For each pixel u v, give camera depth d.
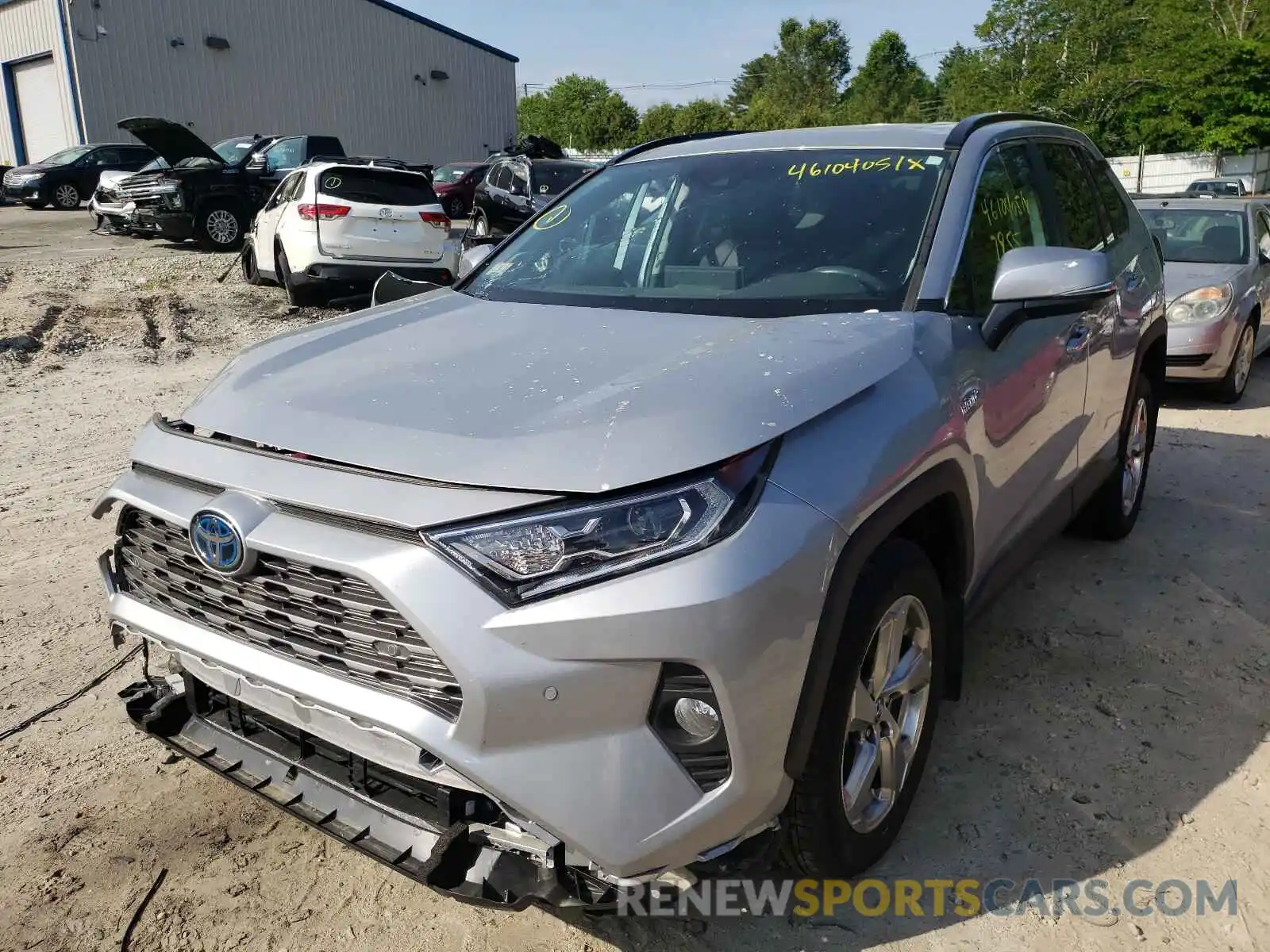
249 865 2.66
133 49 27.58
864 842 2.47
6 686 3.54
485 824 2.09
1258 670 3.63
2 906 2.49
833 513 2.10
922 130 3.46
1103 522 4.71
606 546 1.92
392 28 34.06
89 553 4.76
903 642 2.59
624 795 1.94
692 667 1.94
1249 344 8.12
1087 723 3.29
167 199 16.20
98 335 10.04
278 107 31.08
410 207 11.89
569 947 2.38
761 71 93.88
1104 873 2.60
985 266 3.07
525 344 2.64
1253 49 39.47
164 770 3.08
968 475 2.68
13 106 28.62
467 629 1.90
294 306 12.05
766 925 2.44
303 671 2.15
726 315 2.82
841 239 3.04
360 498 2.03
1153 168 41.62
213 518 2.16
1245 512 5.30
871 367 2.41
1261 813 2.82
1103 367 3.92
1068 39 41.56
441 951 2.36
